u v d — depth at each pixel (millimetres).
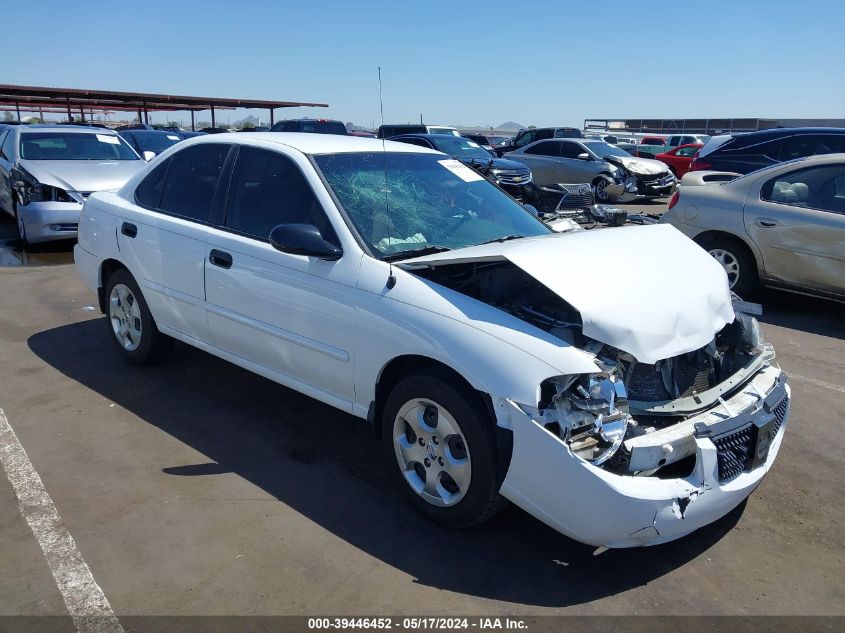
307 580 2766
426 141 15758
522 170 14844
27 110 35688
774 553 3055
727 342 3453
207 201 4203
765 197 6758
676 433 2711
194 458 3723
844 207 6258
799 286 6598
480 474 2848
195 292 4168
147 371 4922
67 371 4902
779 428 3244
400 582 2775
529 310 3043
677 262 3264
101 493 3354
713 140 11586
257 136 4203
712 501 2729
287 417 4266
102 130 10516
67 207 8594
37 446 3805
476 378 2756
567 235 3494
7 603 2598
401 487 3273
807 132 10516
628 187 16203
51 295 6938
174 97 27797
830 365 5461
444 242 3650
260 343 3826
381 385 3268
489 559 2941
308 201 3650
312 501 3336
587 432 2637
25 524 3092
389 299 3129
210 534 3043
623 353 2766
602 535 2604
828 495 3555
